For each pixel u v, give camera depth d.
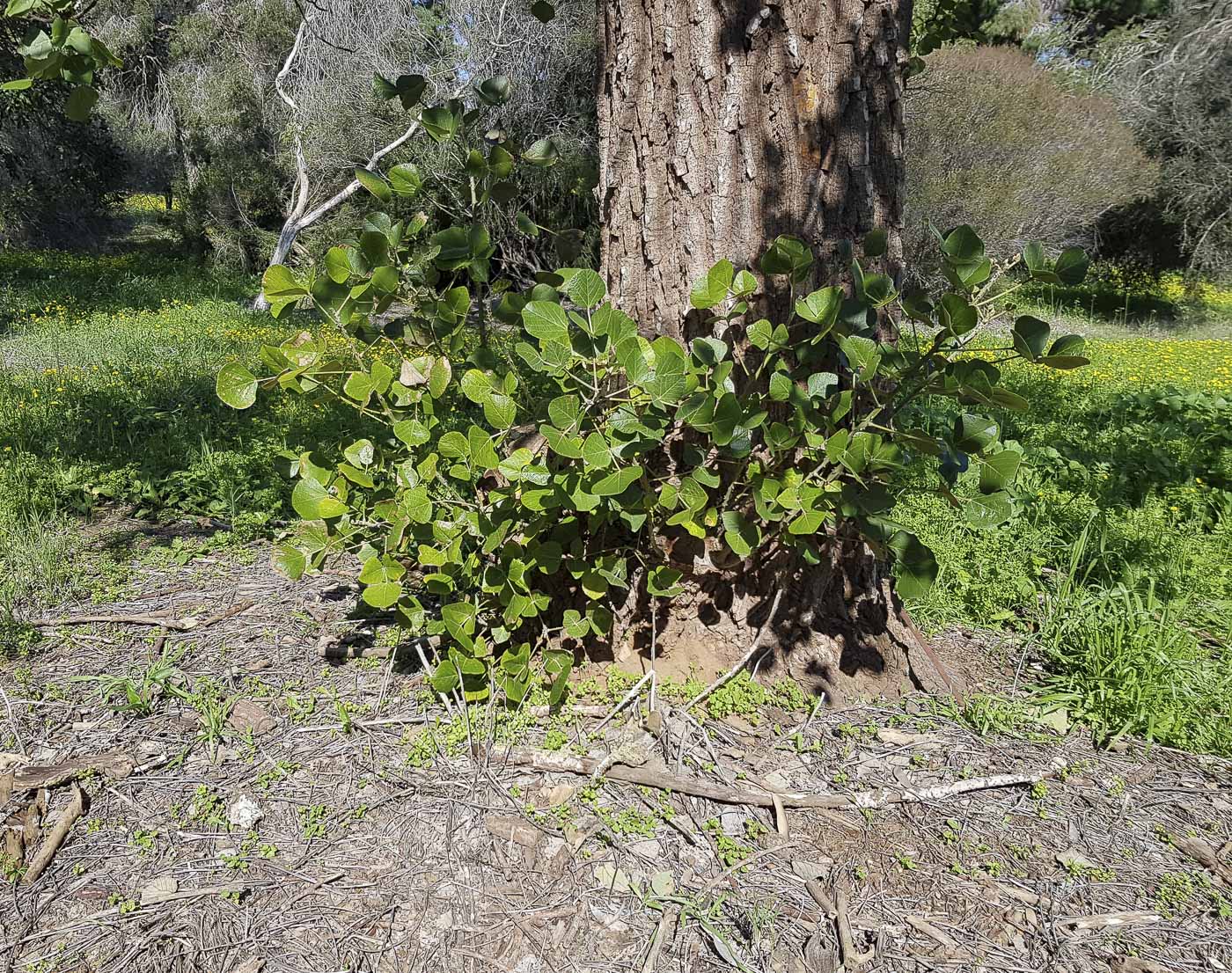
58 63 2.76
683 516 2.48
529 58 15.66
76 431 5.82
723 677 2.81
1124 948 2.04
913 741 2.73
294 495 2.56
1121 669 3.00
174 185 23.78
